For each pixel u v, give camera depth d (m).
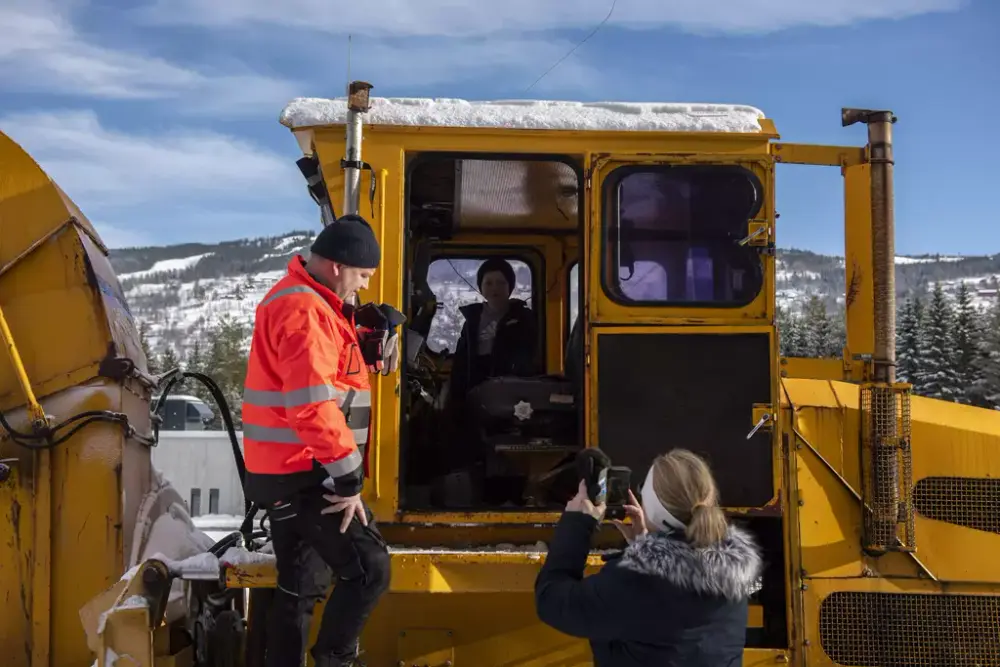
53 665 3.14
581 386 3.22
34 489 3.17
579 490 2.40
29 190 3.29
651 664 2.09
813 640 3.18
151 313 187.38
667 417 3.13
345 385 2.62
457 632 3.13
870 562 3.23
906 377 34.59
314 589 2.77
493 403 3.51
